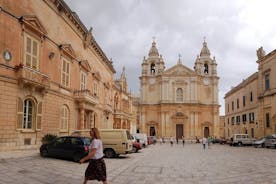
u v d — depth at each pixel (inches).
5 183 373.7
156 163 695.7
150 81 2910.9
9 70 652.1
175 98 2795.3
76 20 1029.8
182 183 421.7
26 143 716.7
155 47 2989.7
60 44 909.2
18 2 684.1
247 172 539.5
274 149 1371.8
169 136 2736.2
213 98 2807.6
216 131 2748.5
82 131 861.2
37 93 755.4
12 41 661.9
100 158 332.8
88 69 1189.1
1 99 628.7
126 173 512.1
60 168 530.3
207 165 658.2
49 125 830.5
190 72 2819.9
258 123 1804.9
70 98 995.3
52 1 846.5
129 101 2440.9
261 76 1756.9
